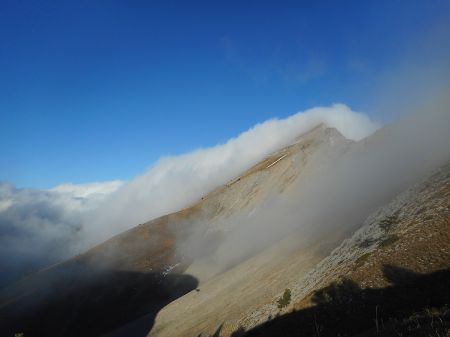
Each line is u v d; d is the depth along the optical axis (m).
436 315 18.73
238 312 53.47
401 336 17.06
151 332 74.38
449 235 31.81
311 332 32.72
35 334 144.75
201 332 56.50
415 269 30.75
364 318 29.44
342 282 35.50
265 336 38.19
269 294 52.03
